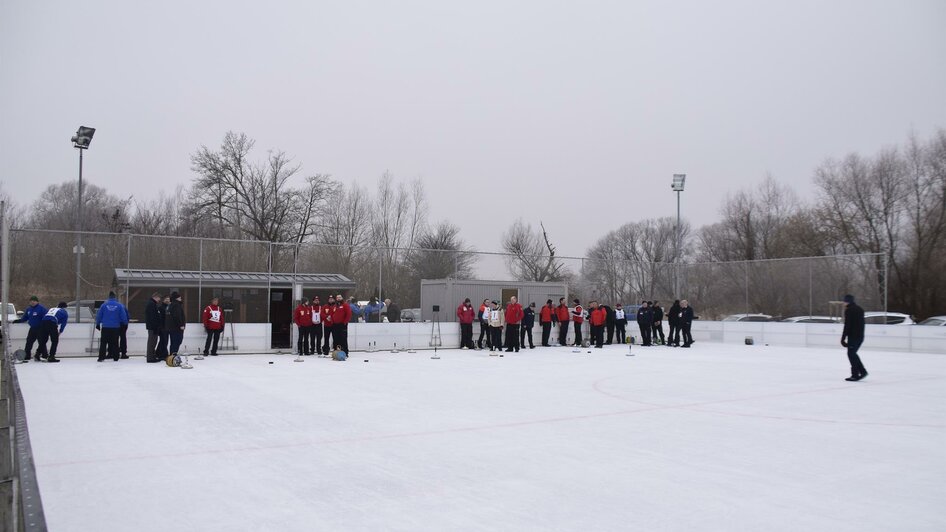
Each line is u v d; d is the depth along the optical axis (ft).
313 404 41.83
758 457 28.19
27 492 11.56
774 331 104.78
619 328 107.76
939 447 30.55
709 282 114.83
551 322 100.68
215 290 79.05
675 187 118.32
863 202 153.58
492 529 18.94
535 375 60.13
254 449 29.09
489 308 91.40
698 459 27.73
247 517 19.99
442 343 93.91
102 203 197.16
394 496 22.11
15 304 69.87
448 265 94.79
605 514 20.34
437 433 32.78
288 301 86.17
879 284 94.58
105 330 68.08
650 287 115.44
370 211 171.12
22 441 18.54
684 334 101.04
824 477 25.05
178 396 45.03
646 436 32.45
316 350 83.66
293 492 22.57
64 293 71.77
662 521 19.72
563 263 105.60
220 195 183.11
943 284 139.23
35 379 54.24
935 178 143.43
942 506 21.53
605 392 48.62
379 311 88.99
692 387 51.98
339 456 27.81
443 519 19.80
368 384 52.54
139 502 21.47
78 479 24.20
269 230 184.85
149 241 75.72
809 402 44.45
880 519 20.13
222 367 65.57
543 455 28.17
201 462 26.73
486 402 43.21
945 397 47.29
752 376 60.18
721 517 20.16
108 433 32.42
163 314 70.38
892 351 92.89
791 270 104.22
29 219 166.20
